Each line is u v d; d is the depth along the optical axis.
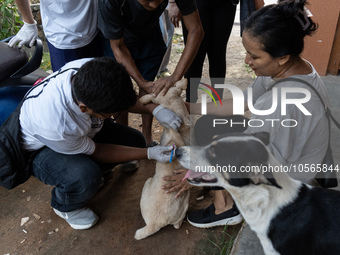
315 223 1.57
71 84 2.01
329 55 3.82
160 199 2.33
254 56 1.71
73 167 2.25
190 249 2.36
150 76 3.14
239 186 1.61
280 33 1.56
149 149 2.41
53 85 2.03
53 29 2.82
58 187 2.32
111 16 2.36
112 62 1.82
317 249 1.58
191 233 2.47
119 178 3.03
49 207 2.78
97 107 1.82
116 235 2.51
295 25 1.56
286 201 1.61
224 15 3.12
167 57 4.57
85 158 2.32
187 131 2.56
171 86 2.54
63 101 1.98
